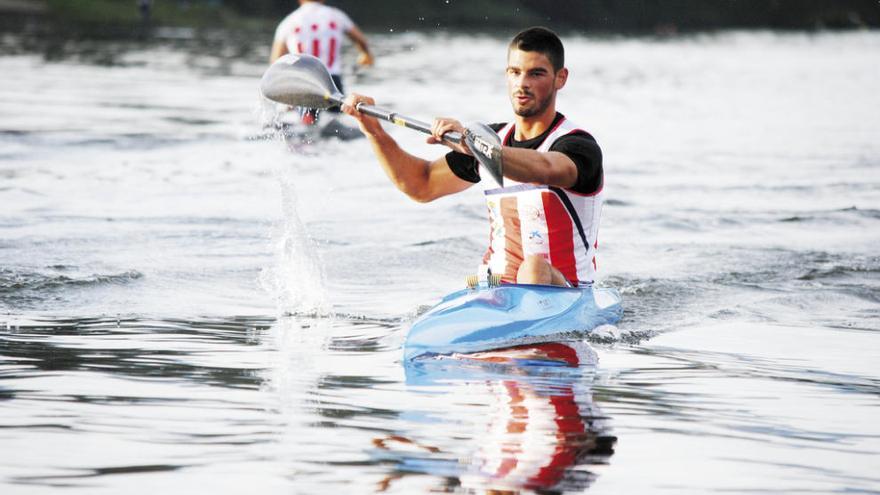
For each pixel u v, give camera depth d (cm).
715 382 1520
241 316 1936
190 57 9650
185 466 1116
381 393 1410
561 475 1112
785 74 10769
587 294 1902
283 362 1588
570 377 1519
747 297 2186
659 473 1125
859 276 2419
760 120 6369
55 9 15325
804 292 2245
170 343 1700
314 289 2178
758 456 1190
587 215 1911
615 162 4416
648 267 2469
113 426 1247
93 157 3934
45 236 2569
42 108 5400
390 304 2081
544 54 1814
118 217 2861
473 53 12206
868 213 3262
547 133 1852
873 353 1750
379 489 1061
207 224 2817
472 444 1199
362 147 4531
